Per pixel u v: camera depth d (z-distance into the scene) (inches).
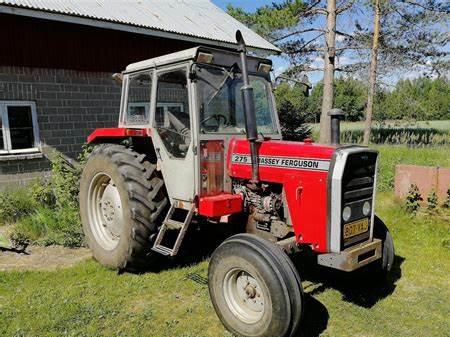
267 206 137.5
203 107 142.2
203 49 138.1
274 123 165.2
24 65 273.7
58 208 242.4
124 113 174.7
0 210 233.6
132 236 155.5
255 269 112.2
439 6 514.9
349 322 130.8
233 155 146.2
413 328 127.6
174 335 122.5
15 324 127.6
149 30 322.0
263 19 514.3
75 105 302.5
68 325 127.5
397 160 366.9
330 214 119.8
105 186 179.5
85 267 172.7
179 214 162.7
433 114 1130.7
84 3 320.5
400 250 191.2
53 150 289.1
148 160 170.6
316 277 163.6
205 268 169.8
